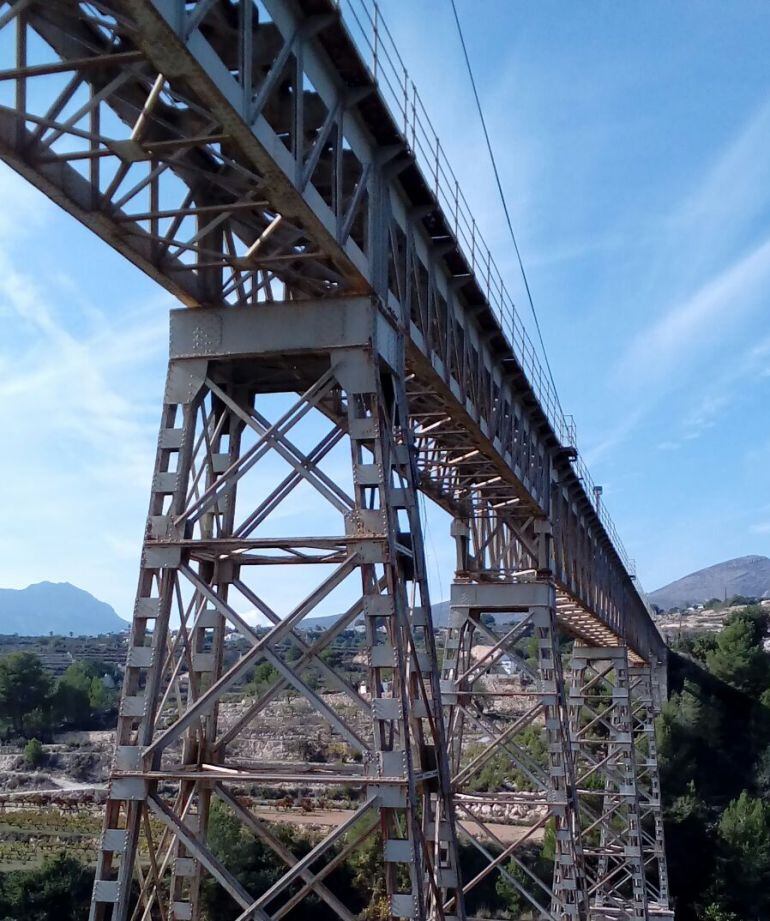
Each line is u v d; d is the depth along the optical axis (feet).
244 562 37.73
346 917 30.66
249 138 26.40
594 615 104.73
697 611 550.77
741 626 228.22
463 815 160.25
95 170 29.91
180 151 32.30
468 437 57.52
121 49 29.86
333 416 41.42
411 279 43.86
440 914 34.47
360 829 133.08
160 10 21.62
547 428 74.79
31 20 26.53
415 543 36.52
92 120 29.71
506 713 204.85
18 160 27.30
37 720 245.04
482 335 58.29
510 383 66.28
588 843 152.87
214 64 24.32
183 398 35.78
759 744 198.18
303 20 30.12
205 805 36.73
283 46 28.84
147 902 33.14
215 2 25.35
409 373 48.57
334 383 35.50
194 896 36.19
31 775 209.97
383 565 33.83
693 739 198.70
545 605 71.82
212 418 38.04
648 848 141.59
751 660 217.77
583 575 97.40
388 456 35.04
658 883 160.25
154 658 32.40
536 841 152.35
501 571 73.97
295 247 38.14
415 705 35.70
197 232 34.99
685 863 162.20
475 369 56.54
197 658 37.35
